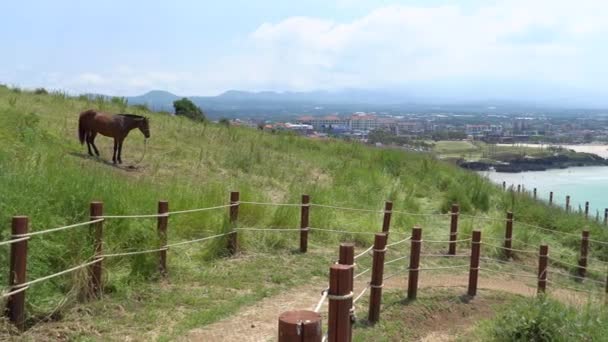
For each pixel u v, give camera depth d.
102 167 13.33
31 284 6.13
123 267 7.82
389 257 11.15
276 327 6.67
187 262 8.76
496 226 14.57
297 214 11.47
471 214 16.31
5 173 8.51
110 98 25.73
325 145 24.95
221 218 10.11
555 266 13.34
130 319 6.54
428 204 16.89
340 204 13.48
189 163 16.41
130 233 8.16
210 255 9.30
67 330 6.06
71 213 8.08
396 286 9.10
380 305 7.61
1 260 6.52
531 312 7.13
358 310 7.71
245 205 10.96
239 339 6.26
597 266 13.81
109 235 7.91
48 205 7.77
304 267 9.48
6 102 18.75
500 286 10.40
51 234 7.16
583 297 10.68
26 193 7.75
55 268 6.95
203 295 7.61
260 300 7.67
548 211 17.55
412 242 8.45
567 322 6.98
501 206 17.75
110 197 8.73
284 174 17.02
